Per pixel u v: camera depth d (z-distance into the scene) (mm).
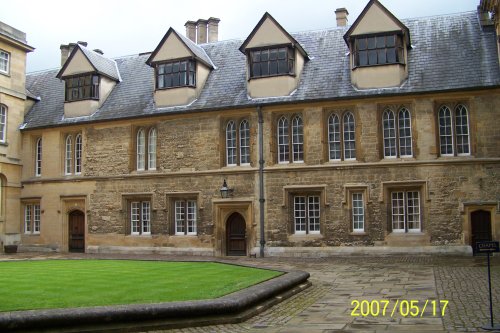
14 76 29703
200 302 9773
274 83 24766
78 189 28234
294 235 23844
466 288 13039
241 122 25406
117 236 27078
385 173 22750
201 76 27062
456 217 21812
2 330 8047
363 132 23250
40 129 29500
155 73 27141
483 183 21625
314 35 27688
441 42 24422
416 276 15672
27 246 29281
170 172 26125
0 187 28891
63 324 8586
